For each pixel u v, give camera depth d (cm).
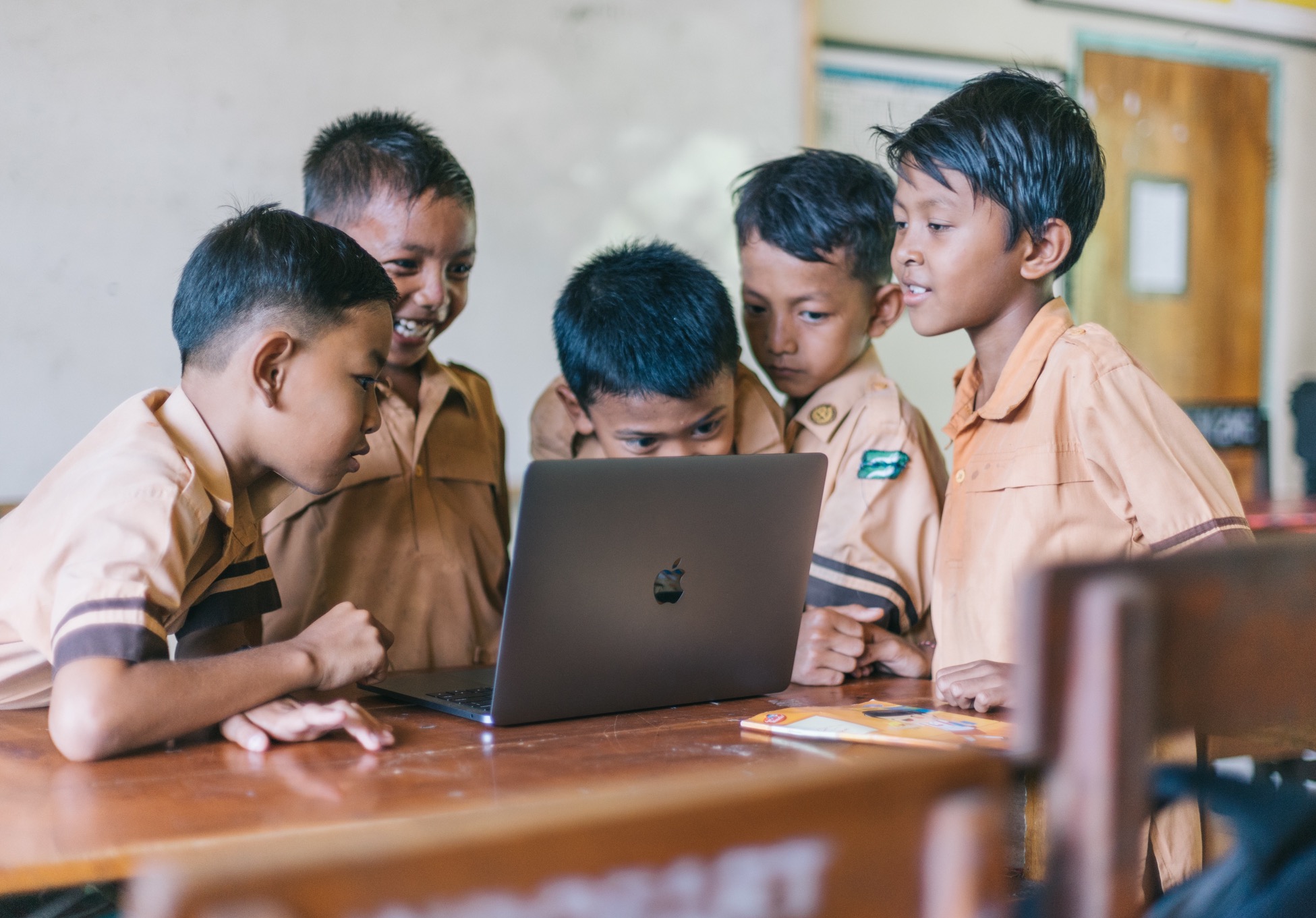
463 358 271
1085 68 346
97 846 65
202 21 244
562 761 86
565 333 148
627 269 148
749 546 108
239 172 249
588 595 99
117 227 239
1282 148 377
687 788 37
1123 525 115
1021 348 123
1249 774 50
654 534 101
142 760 87
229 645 121
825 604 142
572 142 279
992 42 336
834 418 152
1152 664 40
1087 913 40
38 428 234
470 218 158
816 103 306
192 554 100
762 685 114
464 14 267
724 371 141
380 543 152
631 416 140
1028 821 94
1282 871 48
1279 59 375
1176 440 113
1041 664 39
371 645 102
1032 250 124
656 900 36
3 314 230
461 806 73
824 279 151
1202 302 365
